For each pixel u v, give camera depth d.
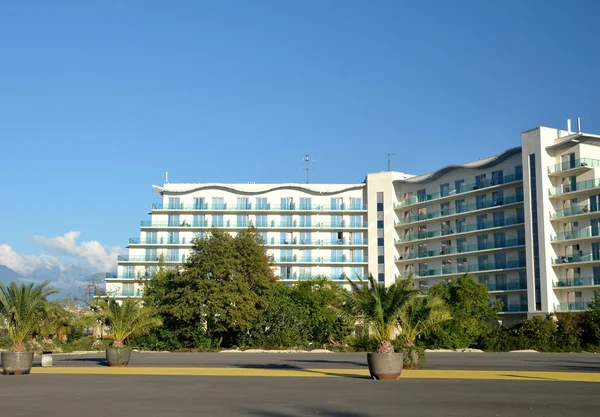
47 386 28.28
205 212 118.06
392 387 27.11
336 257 117.00
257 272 78.50
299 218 118.19
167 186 119.94
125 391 25.77
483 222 99.56
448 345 69.81
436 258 106.19
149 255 116.19
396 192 115.31
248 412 18.88
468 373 35.38
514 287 93.81
